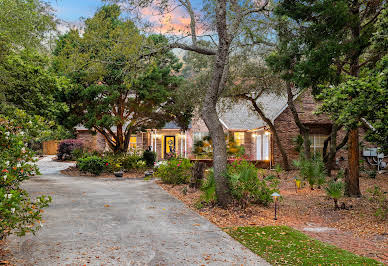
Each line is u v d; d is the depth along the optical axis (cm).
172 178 1267
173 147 2720
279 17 1027
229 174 836
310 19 873
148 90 1672
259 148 2297
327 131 2012
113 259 432
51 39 1078
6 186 482
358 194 1034
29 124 569
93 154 1989
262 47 1449
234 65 1557
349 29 914
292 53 938
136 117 1862
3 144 496
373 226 687
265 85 1645
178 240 527
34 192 1020
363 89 635
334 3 797
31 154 518
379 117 679
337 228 677
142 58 955
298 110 1988
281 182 1420
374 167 1970
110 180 1443
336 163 1975
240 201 808
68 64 1073
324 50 808
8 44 986
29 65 1150
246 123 2392
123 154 1833
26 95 1262
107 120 1596
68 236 537
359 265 429
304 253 480
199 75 1752
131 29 955
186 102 1772
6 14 935
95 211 748
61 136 3192
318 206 900
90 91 1518
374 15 931
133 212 744
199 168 1162
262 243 528
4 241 502
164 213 738
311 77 835
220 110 1881
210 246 498
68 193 1020
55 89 1413
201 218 691
